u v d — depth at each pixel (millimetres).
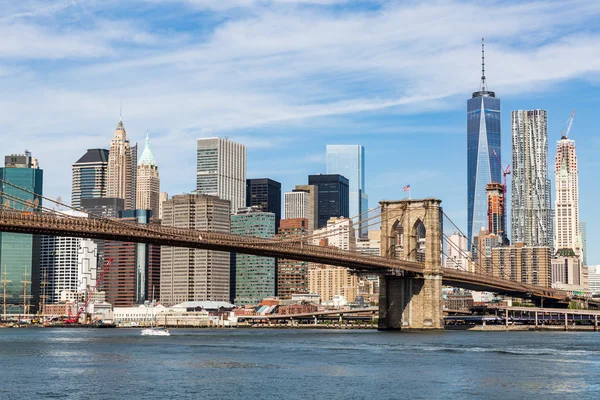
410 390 115000
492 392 113688
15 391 112875
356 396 109875
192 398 107750
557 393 113188
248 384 119688
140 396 109125
